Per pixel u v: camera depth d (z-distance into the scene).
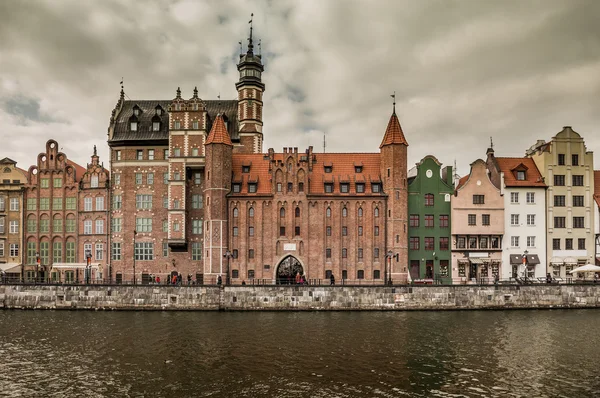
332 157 66.94
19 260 70.31
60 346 39.91
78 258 70.06
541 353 37.81
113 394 29.67
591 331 44.62
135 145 69.00
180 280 64.19
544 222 64.62
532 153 70.12
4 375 33.00
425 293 54.38
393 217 61.78
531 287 55.09
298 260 62.69
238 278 62.25
